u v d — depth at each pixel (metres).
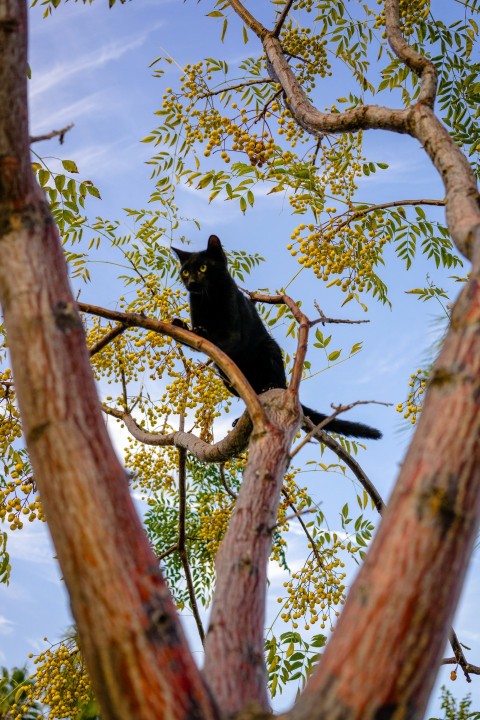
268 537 2.21
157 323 3.16
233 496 4.51
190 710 1.42
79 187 3.86
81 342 1.82
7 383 3.81
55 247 1.93
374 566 1.45
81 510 1.58
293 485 4.66
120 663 1.44
